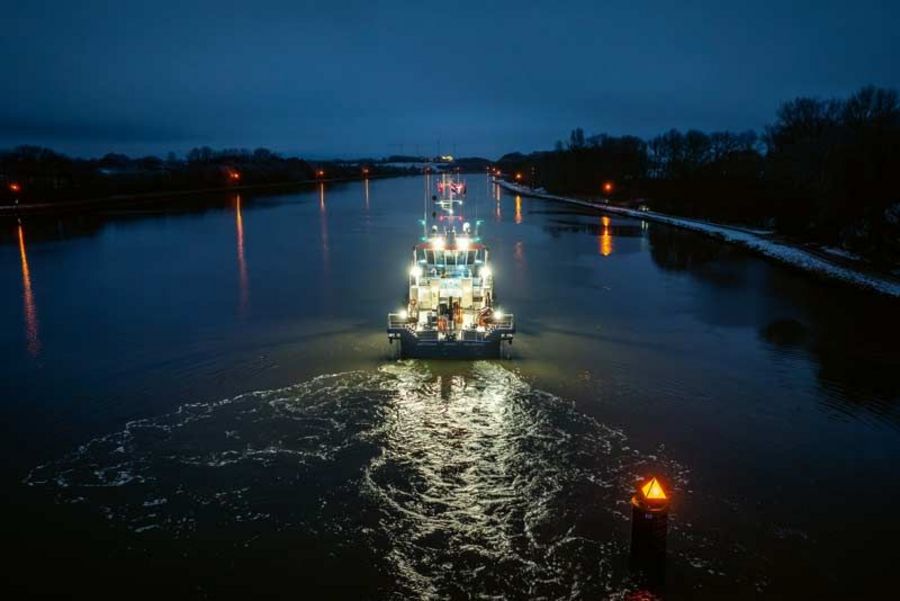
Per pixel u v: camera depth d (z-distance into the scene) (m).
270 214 118.38
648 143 174.75
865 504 21.38
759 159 119.25
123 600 17.16
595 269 60.97
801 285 53.69
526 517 20.55
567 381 31.16
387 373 31.80
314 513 20.69
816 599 17.34
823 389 30.64
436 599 17.25
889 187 59.31
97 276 57.19
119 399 29.03
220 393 29.59
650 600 17.23
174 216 114.19
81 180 149.12
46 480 22.47
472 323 35.12
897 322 42.06
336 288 51.22
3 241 80.94
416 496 21.62
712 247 75.25
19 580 17.80
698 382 31.34
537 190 181.00
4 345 36.78
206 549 19.03
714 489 22.14
